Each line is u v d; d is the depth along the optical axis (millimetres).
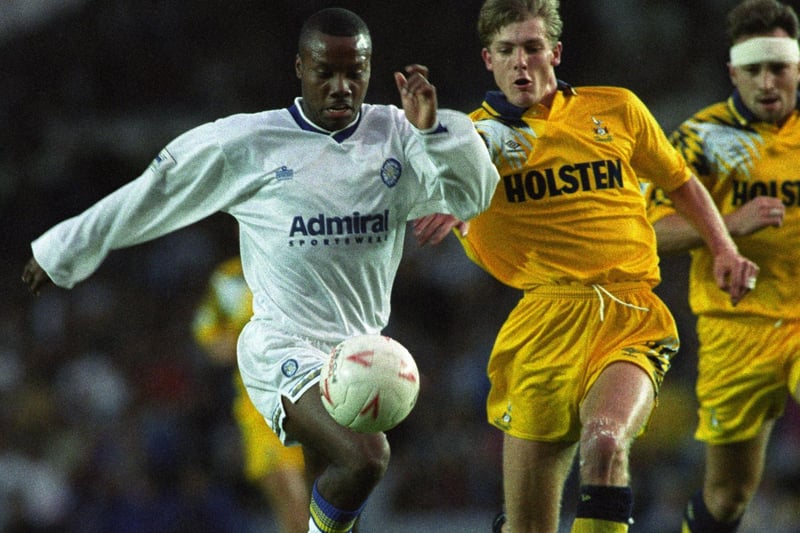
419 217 21578
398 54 79688
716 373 27094
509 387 22953
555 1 22406
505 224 22547
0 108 80812
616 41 76062
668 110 72000
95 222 21109
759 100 25766
